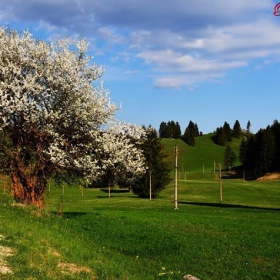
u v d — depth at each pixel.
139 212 43.88
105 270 16.16
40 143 27.67
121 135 30.50
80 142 28.84
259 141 166.88
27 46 29.05
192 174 179.12
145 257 24.91
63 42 29.72
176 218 38.47
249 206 70.19
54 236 19.27
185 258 25.19
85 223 30.31
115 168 30.67
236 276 22.72
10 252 14.88
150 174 86.25
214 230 33.22
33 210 26.09
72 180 30.45
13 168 27.62
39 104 27.53
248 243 29.20
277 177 145.75
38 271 13.60
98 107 28.31
